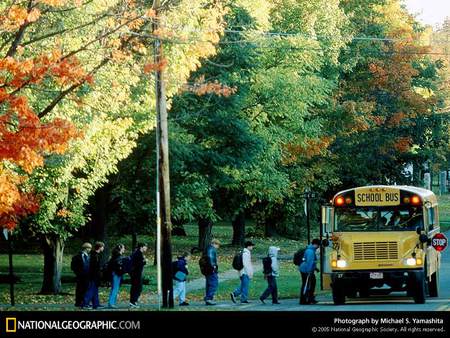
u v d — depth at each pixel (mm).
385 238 54969
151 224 77875
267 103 98375
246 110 98062
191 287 76250
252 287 74375
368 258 54938
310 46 100312
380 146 127625
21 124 37406
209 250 58281
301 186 117562
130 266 56344
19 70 37625
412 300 58500
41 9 43781
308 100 100438
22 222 64812
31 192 54344
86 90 48375
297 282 78875
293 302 60969
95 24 44844
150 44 49719
